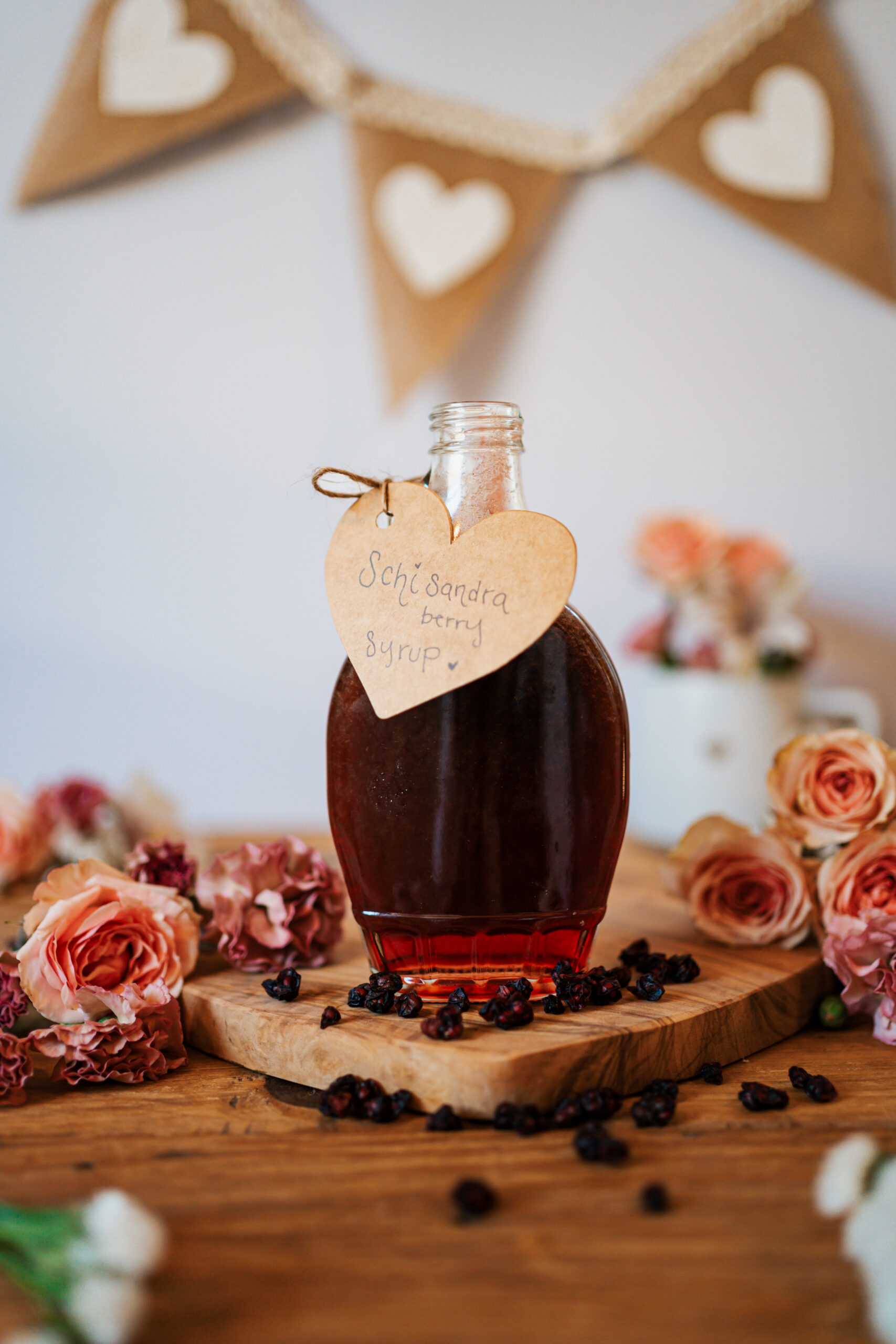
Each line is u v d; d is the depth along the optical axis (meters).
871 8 0.89
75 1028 0.41
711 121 0.86
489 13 0.88
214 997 0.43
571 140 0.87
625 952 0.47
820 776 0.50
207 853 0.62
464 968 0.42
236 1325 0.29
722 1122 0.38
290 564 0.91
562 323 0.90
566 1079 0.38
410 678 0.41
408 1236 0.32
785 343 0.92
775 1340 0.29
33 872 0.66
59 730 0.91
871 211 0.88
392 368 0.86
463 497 0.43
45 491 0.90
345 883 0.43
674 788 0.77
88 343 0.89
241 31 0.85
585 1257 0.31
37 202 0.88
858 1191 0.33
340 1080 0.39
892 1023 0.45
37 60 0.87
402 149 0.86
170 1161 0.36
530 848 0.41
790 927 0.49
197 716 0.92
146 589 0.91
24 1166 0.35
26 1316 0.30
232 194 0.89
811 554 0.93
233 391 0.90
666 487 0.92
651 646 0.80
